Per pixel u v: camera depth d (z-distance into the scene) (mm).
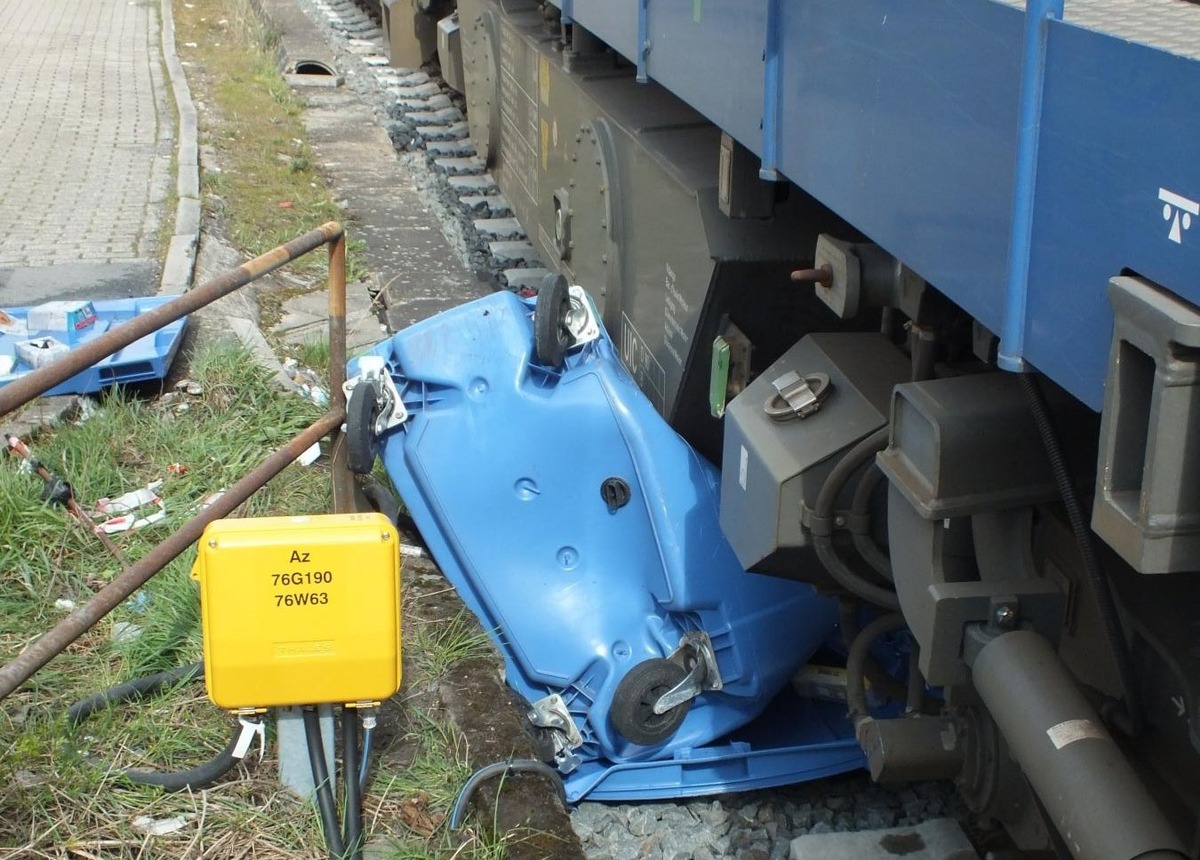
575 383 4078
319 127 11281
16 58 12773
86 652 3629
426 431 4098
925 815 3783
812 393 3258
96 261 6922
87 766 3082
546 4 6863
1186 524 1736
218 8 16438
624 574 4047
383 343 4289
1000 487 2600
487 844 3010
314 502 4590
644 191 4641
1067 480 2395
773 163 3102
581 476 4051
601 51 5996
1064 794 2215
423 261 8102
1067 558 2762
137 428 4984
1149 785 2508
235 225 8180
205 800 3014
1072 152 1880
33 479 4336
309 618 2811
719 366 3887
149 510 4414
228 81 12250
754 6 3176
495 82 8180
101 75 12117
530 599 4023
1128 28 1843
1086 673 2758
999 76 2059
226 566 2762
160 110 10734
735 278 3863
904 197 2408
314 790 3002
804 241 3838
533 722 3828
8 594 3846
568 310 4145
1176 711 2432
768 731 4195
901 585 2830
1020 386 2623
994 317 2105
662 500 3947
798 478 3164
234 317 6312
